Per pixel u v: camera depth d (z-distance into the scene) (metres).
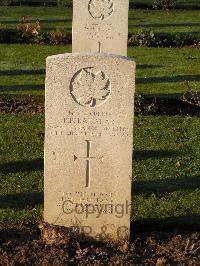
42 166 3.87
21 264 2.80
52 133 2.92
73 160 2.95
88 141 2.93
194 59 7.30
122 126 2.91
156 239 3.05
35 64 6.80
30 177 3.71
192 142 4.33
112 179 2.97
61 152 2.94
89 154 2.95
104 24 5.16
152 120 4.78
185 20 10.05
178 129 4.59
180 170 3.86
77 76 2.86
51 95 2.88
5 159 3.96
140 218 3.27
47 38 8.16
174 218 3.28
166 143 4.29
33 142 4.26
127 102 2.88
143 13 10.66
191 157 4.06
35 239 3.00
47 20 9.71
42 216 3.22
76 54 2.84
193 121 4.79
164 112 5.06
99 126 2.91
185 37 8.41
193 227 3.20
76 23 5.18
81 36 5.21
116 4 5.12
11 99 5.31
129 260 2.87
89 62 2.84
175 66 6.85
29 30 8.22
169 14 10.66
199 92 5.62
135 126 4.62
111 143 2.93
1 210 3.32
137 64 6.89
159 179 3.72
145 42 8.19
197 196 3.53
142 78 6.18
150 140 4.35
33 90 5.61
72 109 2.89
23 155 4.03
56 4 11.41
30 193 3.51
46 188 2.99
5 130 4.48
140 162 3.96
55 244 2.92
